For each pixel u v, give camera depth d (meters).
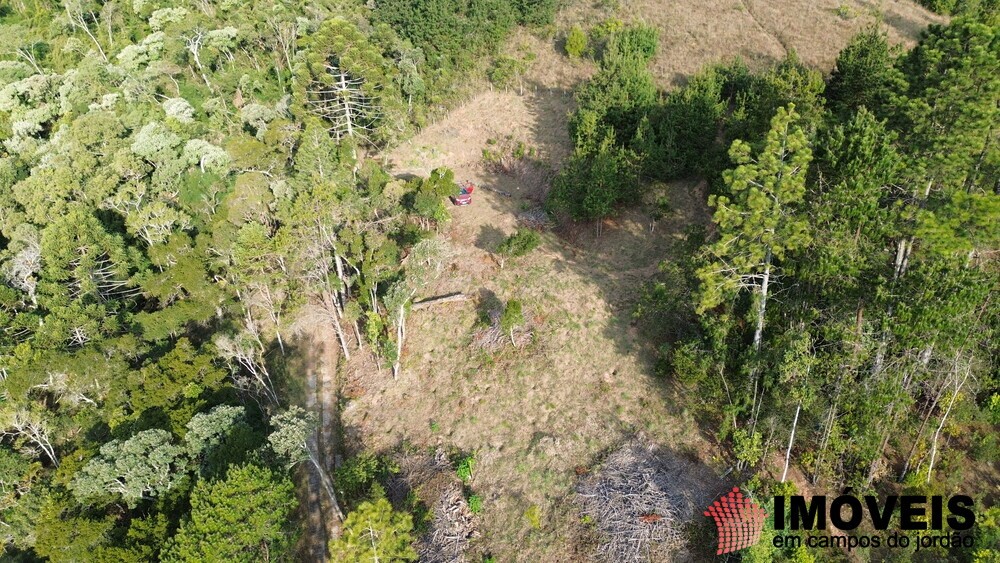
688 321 42.16
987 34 29.56
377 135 68.44
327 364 52.28
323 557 38.94
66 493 38.69
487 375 45.50
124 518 39.59
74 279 53.78
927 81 32.12
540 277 50.06
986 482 34.53
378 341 50.34
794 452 37.06
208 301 50.06
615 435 40.06
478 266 52.44
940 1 62.69
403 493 40.69
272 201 52.12
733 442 37.09
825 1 69.38
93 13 100.81
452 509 39.09
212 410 40.75
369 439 44.91
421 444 43.47
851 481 35.03
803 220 31.14
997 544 31.48
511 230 55.91
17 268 53.66
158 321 48.81
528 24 80.62
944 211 29.98
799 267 33.25
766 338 37.19
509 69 74.50
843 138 33.66
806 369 32.78
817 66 59.09
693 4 75.31
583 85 63.53
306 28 81.25
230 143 65.81
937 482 34.53
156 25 89.50
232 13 90.12
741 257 33.28
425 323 50.38
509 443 41.66
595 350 44.47
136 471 37.22
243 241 46.81
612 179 49.56
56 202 61.31
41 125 82.38
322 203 47.38
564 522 36.84
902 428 35.84
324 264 48.28
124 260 55.56
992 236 29.11
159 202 57.81
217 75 84.50
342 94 64.06
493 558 36.44
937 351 32.19
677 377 40.62
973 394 35.16
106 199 63.34
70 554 35.56
